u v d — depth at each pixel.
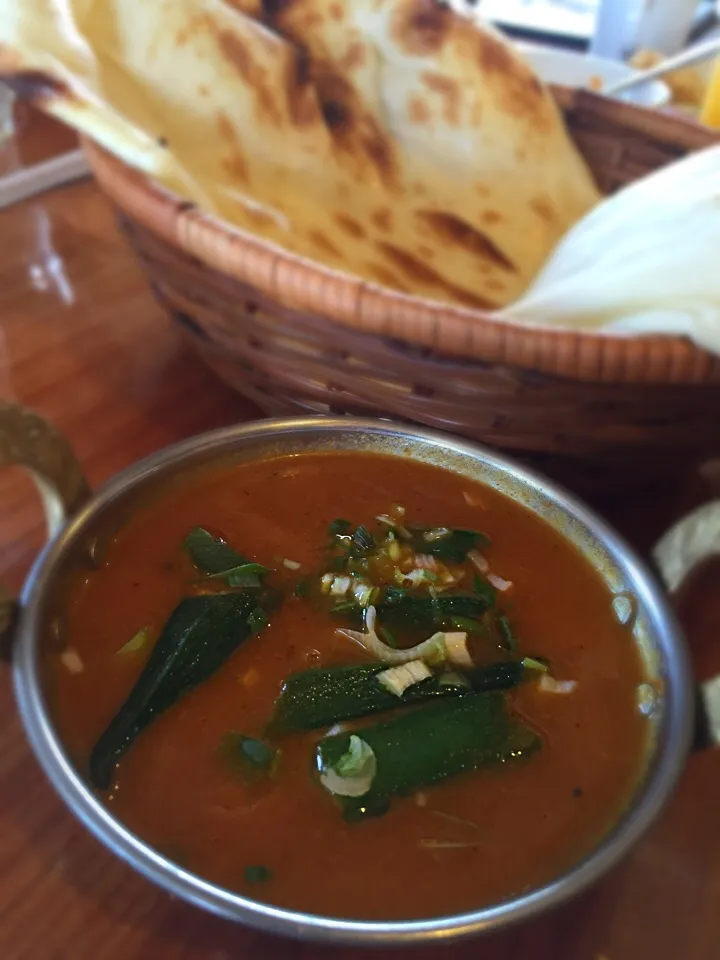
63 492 0.18
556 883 0.13
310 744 0.16
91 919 0.15
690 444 0.23
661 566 0.20
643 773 0.16
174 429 0.28
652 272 0.21
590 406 0.21
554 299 0.22
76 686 0.16
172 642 0.17
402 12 0.34
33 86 0.24
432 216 0.34
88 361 0.30
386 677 0.16
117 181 0.23
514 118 0.36
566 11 0.77
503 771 0.16
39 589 0.16
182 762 0.15
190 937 0.15
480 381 0.21
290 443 0.21
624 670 0.18
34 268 0.34
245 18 0.31
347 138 0.34
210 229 0.20
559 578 0.19
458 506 0.21
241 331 0.23
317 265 0.20
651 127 0.36
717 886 0.17
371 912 0.14
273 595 0.18
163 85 0.29
